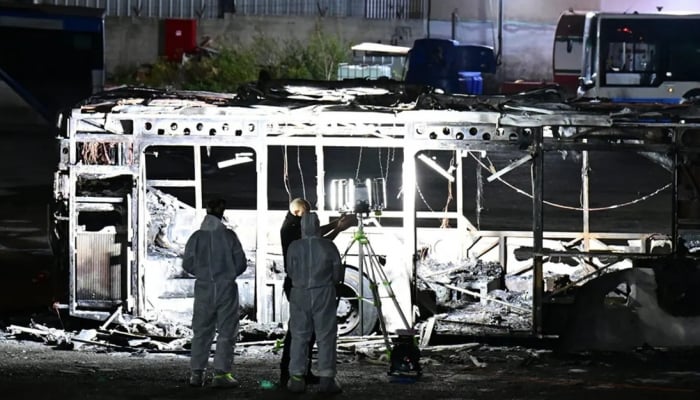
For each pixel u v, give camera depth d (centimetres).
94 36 6444
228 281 2064
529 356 2556
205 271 2058
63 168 2833
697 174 2750
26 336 2872
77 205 2809
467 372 2362
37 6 6375
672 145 2647
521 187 5162
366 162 5259
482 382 2216
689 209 2702
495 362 2500
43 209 4931
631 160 6000
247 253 3080
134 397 1966
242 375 2244
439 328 2866
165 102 2884
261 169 2772
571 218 4503
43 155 6031
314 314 2008
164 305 2841
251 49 8344
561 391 2108
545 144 2673
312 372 2298
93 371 2289
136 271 2797
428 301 2900
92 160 2938
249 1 9138
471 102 2803
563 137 2698
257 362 2467
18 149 6072
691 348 2591
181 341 2711
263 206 2797
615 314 2611
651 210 4762
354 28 9069
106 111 2800
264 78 3034
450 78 8088
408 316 2755
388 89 2959
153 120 2753
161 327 2795
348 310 2797
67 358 2502
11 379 2147
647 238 3297
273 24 8769
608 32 6856
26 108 6300
